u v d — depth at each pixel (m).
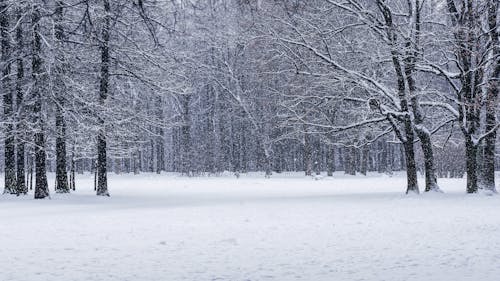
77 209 21.88
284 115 30.92
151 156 81.31
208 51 61.47
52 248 11.55
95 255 10.63
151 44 28.16
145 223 16.11
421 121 27.23
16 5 19.81
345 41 29.41
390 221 15.88
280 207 21.39
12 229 14.91
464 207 20.34
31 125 25.95
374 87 28.91
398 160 86.44
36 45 25.81
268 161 61.09
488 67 26.41
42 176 27.09
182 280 8.30
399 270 8.79
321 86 29.39
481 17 26.33
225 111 68.06
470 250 10.61
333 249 10.98
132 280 8.35
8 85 27.72
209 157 69.38
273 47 29.55
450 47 26.52
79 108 26.94
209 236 13.12
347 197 27.11
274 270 8.95
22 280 8.44
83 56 28.23
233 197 28.84
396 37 27.34
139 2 7.89
